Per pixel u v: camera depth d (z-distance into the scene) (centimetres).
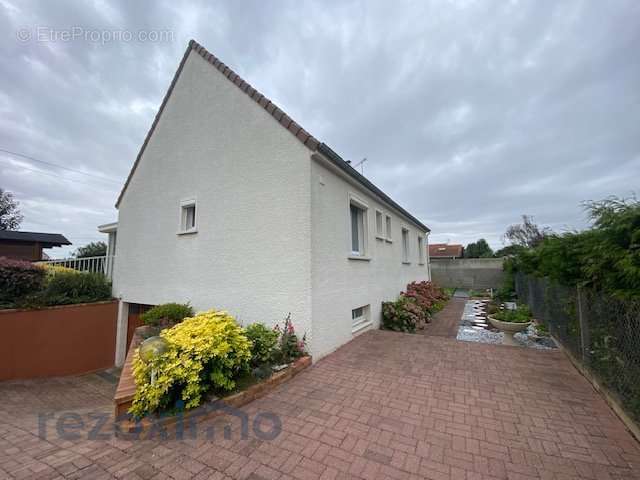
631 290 315
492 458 242
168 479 228
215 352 341
